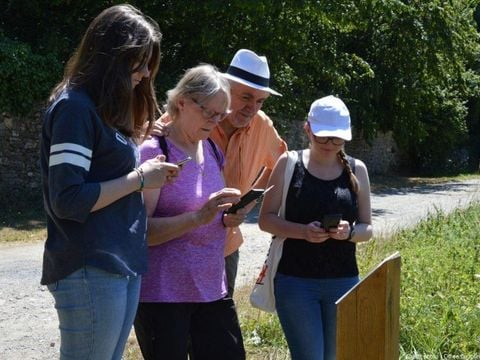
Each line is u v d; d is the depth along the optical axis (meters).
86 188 2.61
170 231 3.17
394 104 26.80
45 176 2.73
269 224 3.69
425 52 25.23
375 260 7.79
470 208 12.77
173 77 16.73
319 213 3.66
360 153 27.19
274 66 17.64
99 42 2.75
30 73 14.25
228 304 3.43
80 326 2.72
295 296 3.62
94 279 2.69
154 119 3.08
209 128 3.30
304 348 3.58
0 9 15.84
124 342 2.91
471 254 7.70
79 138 2.62
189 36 17.02
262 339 5.49
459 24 25.98
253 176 4.01
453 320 5.28
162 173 2.85
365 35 25.28
